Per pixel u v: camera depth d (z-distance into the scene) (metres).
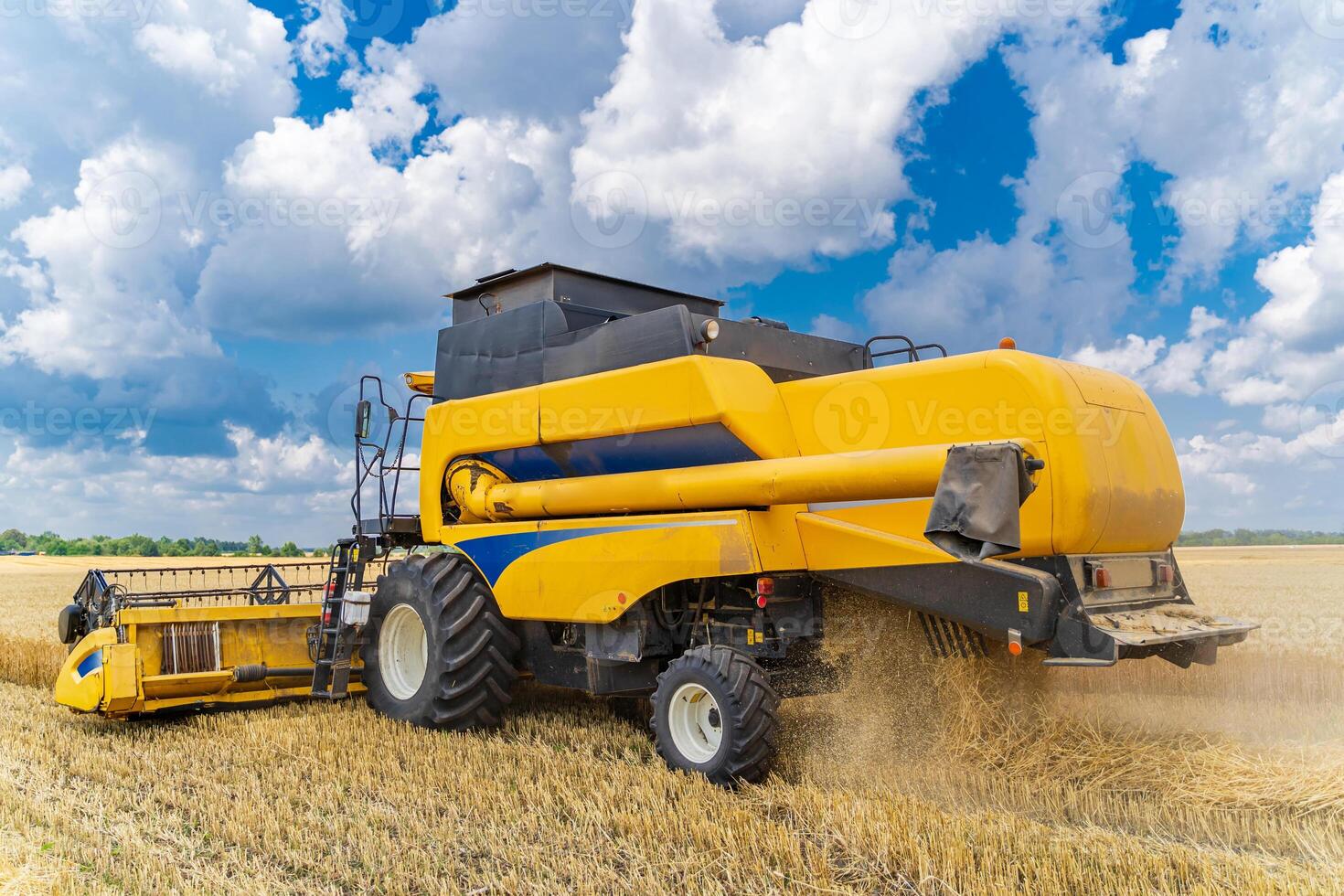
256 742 7.00
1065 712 6.26
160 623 7.93
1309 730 6.10
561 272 7.99
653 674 6.84
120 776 6.12
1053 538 5.27
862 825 4.62
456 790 5.64
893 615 6.11
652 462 6.58
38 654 10.77
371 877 4.28
